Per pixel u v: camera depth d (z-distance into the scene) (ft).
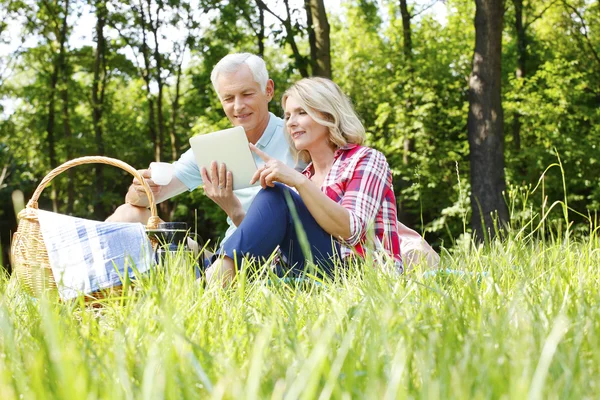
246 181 11.32
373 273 6.45
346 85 67.67
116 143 72.90
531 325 4.60
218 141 11.17
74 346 4.13
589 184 60.08
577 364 3.65
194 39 59.88
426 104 59.36
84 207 76.59
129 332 5.05
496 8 40.47
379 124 61.26
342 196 10.66
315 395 3.25
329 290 6.95
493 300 5.86
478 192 40.29
